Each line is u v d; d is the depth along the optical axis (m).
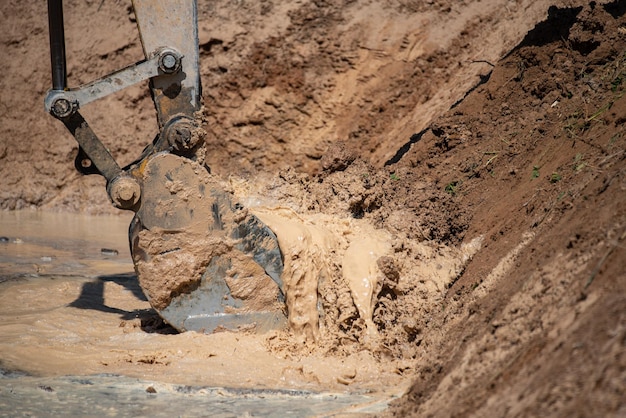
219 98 26.39
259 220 11.44
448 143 15.98
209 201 11.38
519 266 9.84
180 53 11.52
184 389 9.90
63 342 11.50
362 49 26.03
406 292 11.62
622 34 15.16
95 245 19.91
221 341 11.16
